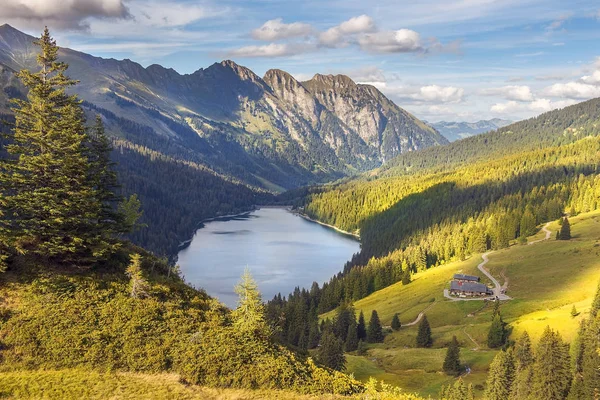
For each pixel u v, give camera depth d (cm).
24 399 3139
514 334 9444
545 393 6100
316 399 3928
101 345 3769
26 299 3916
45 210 4109
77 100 4547
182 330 4206
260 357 4216
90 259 4409
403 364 9312
